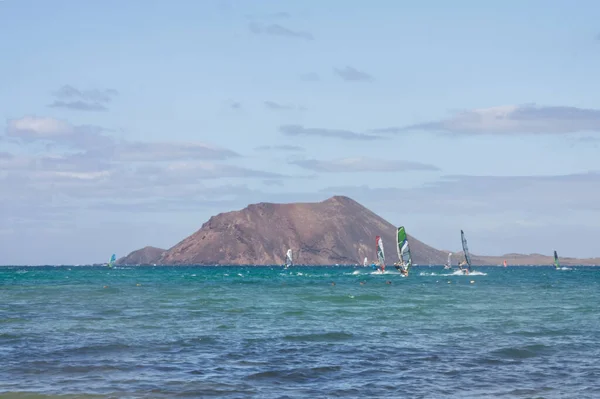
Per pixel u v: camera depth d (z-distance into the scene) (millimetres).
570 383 33188
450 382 33312
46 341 46688
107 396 29562
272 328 55625
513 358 40625
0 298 97000
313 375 34844
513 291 124000
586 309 77438
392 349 43938
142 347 44031
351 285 153875
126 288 134750
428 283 166500
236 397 29641
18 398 29141
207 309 76312
